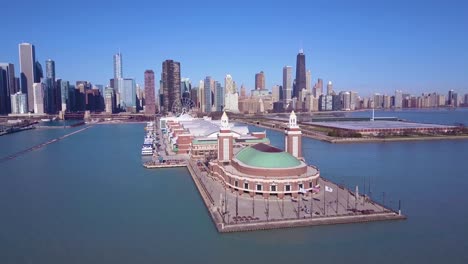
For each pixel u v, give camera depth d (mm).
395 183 177750
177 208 145375
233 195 151125
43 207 149125
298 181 144625
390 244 107875
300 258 99625
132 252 105500
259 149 162750
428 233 115500
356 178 188625
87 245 111000
